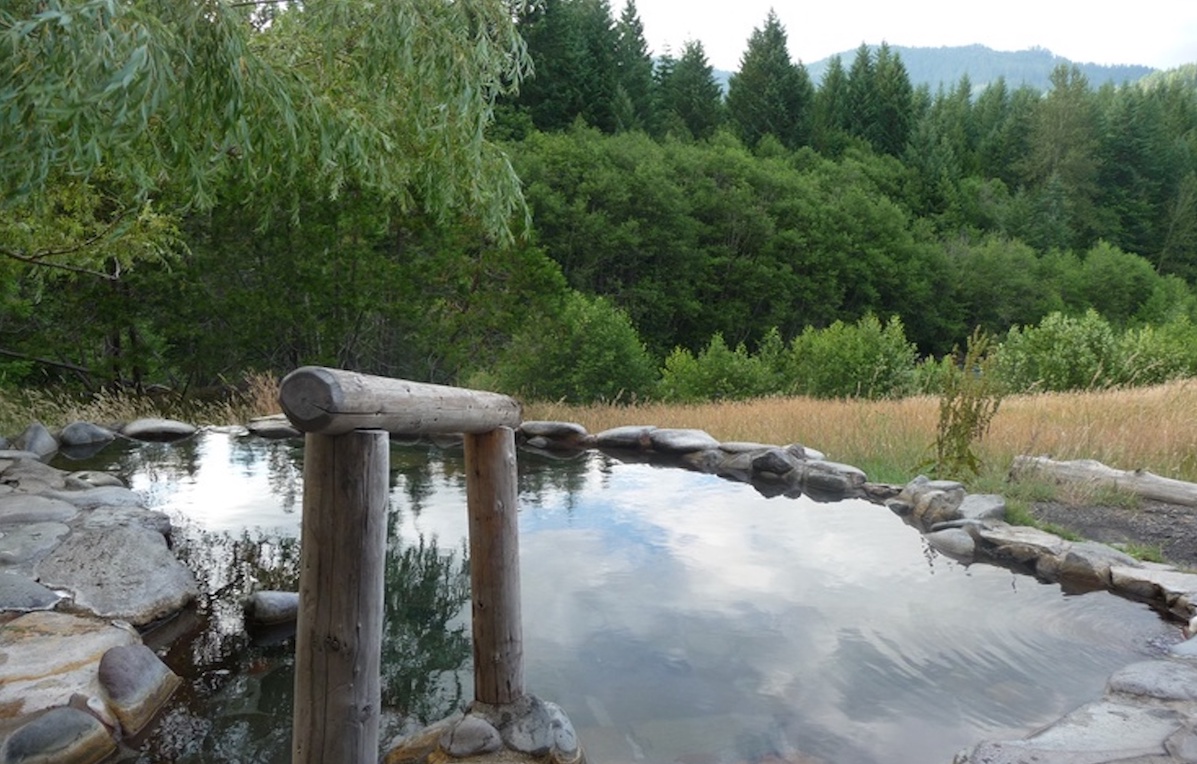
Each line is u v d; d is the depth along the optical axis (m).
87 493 6.77
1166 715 3.56
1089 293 61.59
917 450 9.45
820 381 18.16
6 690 3.62
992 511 6.93
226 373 15.41
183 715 3.73
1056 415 11.01
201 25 4.70
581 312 14.80
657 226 42.69
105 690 3.69
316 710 2.25
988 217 72.75
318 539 2.23
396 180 7.93
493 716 3.55
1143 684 3.84
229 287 13.91
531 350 14.55
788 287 46.97
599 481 8.70
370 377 2.37
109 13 3.71
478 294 14.59
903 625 4.82
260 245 13.54
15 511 6.10
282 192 12.58
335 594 2.23
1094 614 5.05
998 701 3.87
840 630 4.73
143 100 3.83
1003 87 105.94
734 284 46.31
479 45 6.20
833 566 5.91
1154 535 6.67
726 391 17.81
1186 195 77.12
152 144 5.38
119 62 3.74
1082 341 17.98
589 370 14.30
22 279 13.92
